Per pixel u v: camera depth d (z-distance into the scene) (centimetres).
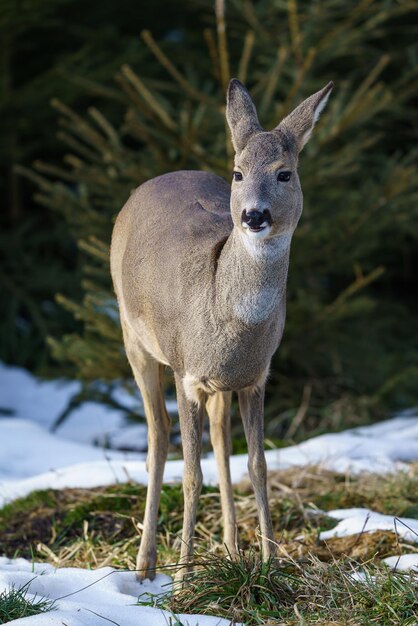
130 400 1462
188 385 705
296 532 834
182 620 621
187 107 1241
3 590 658
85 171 1316
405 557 730
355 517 839
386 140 1819
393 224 1489
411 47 1700
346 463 1014
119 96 1428
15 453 1157
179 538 788
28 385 1641
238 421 1350
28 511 918
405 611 635
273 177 648
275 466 1011
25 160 1880
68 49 1883
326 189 1421
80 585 703
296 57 1319
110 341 1305
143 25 1917
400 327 1770
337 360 1432
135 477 966
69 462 1141
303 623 605
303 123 674
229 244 668
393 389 1459
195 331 684
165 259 728
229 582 672
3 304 1781
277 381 1459
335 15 1442
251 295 656
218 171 1255
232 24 1605
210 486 927
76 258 1898
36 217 1848
